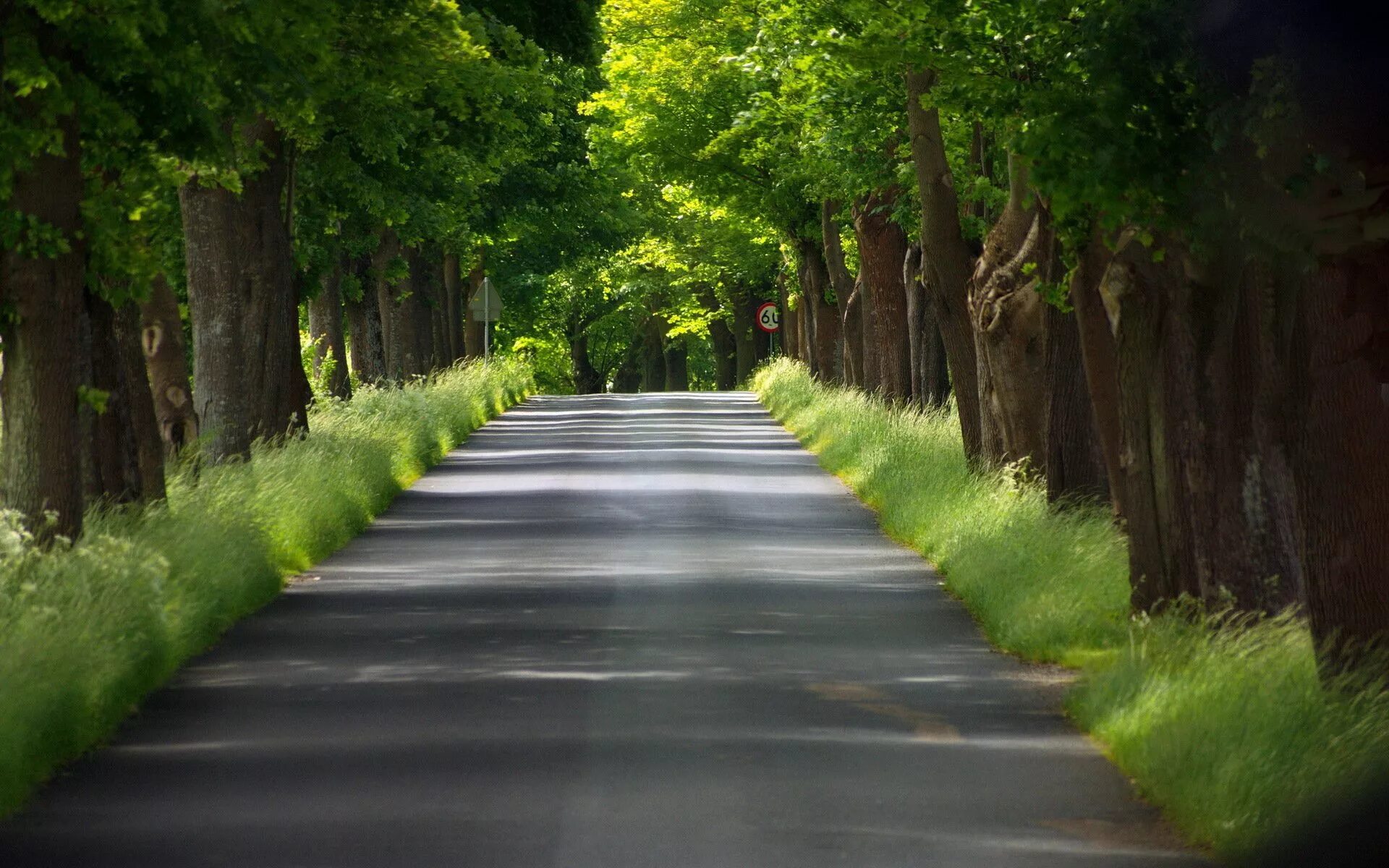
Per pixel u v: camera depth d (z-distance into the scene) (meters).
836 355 149.62
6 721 26.44
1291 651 30.61
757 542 62.59
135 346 54.62
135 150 44.50
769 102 94.94
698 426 133.62
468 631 42.44
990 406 66.69
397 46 53.53
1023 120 45.66
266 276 75.62
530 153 116.19
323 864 21.91
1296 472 29.14
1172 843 22.88
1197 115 29.30
